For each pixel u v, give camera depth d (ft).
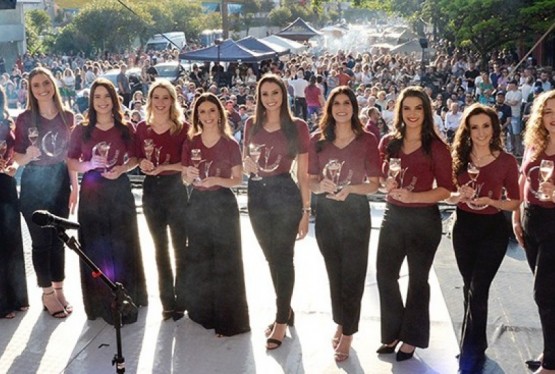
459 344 14.17
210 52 65.98
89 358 13.87
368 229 13.39
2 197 15.24
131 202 15.21
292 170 14.64
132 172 29.89
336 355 13.61
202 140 14.24
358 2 98.99
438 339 14.47
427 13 77.61
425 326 13.42
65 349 14.24
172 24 136.77
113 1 120.16
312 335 14.78
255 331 14.98
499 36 65.46
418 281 13.23
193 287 14.97
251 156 13.74
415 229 12.94
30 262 19.47
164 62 86.79
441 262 19.06
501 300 16.33
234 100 47.85
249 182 14.23
